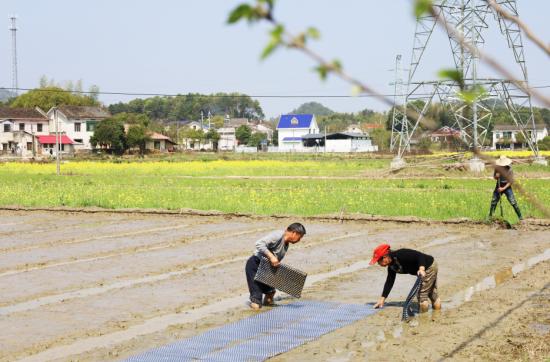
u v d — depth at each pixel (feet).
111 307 85.61
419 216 167.73
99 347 68.44
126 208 195.93
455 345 66.54
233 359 63.52
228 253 126.11
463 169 341.41
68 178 349.20
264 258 82.38
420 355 63.77
